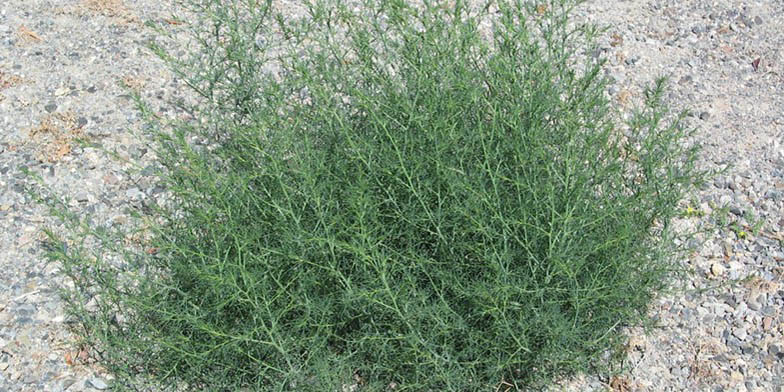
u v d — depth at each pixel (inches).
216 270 116.7
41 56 194.4
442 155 118.1
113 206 156.9
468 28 128.0
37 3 211.9
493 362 115.4
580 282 120.1
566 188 115.2
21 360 130.4
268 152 121.6
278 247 116.3
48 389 126.3
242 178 117.4
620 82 186.2
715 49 196.5
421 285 120.0
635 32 201.6
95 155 167.8
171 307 116.6
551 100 121.8
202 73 175.2
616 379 126.7
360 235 107.5
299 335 116.6
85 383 127.0
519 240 113.0
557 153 126.1
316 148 128.6
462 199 117.6
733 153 167.2
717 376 127.4
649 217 133.9
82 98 182.4
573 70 129.1
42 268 144.8
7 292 140.9
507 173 121.9
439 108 121.2
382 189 119.5
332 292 116.0
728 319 135.2
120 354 125.2
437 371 112.9
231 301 115.9
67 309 127.9
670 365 129.3
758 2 210.2
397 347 117.0
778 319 134.5
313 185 109.7
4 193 159.3
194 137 163.5
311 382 114.9
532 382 121.2
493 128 114.7
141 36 200.7
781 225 151.2
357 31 132.0
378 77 127.7
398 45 128.2
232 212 120.1
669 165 132.4
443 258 118.3
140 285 122.6
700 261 144.5
